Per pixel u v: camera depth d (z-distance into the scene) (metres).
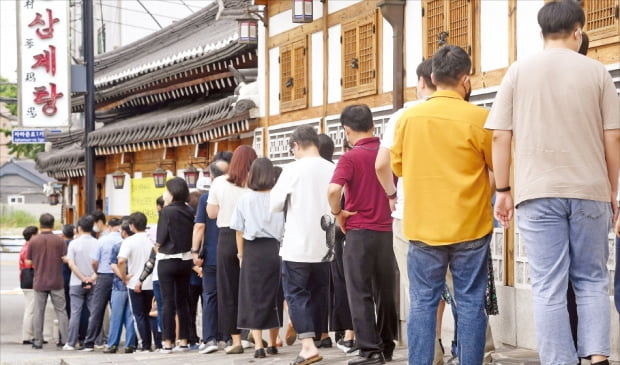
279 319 11.52
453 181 6.55
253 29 17.59
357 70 13.67
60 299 19.59
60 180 36.81
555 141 6.12
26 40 24.73
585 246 6.18
